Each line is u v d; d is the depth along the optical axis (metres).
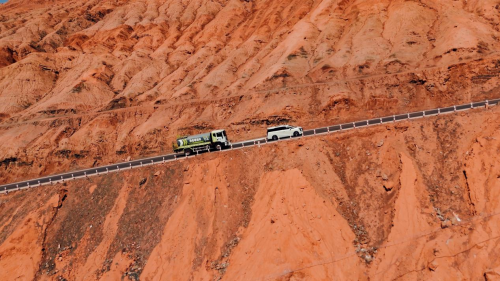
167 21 101.00
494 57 49.12
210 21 95.94
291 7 83.81
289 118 51.69
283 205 33.12
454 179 32.09
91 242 37.91
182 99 64.44
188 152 45.84
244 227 34.44
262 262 30.55
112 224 38.50
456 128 35.41
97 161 56.28
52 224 40.00
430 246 28.59
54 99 70.38
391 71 55.31
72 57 88.75
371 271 29.03
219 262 32.66
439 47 56.62
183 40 88.81
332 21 71.06
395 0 68.31
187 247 34.22
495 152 30.80
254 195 36.56
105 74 79.06
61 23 106.25
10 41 94.62
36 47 95.44
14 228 39.94
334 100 51.12
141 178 41.56
